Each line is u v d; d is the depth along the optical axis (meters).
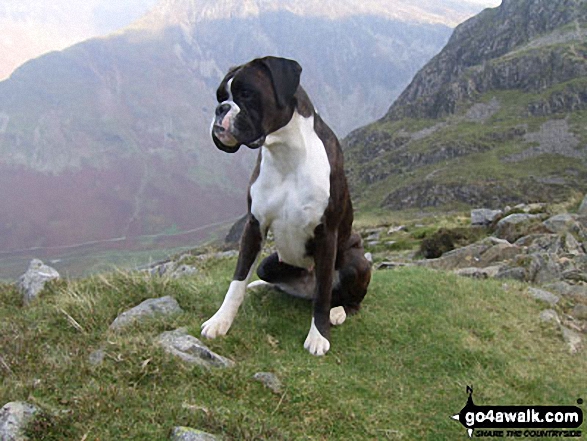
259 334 1.94
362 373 1.84
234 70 1.65
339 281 2.08
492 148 41.62
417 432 1.62
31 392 1.41
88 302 2.04
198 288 2.30
